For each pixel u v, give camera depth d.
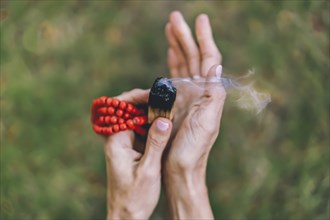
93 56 1.27
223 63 1.22
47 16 1.29
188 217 0.62
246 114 1.20
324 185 1.15
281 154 1.19
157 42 1.26
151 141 0.58
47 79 1.26
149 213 0.62
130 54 1.27
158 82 0.57
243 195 1.18
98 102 0.61
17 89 1.24
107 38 1.29
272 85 1.20
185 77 0.73
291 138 1.20
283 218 1.15
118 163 0.61
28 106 1.24
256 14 1.25
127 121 0.61
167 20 1.27
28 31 1.28
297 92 1.21
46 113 1.24
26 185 1.19
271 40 1.23
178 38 0.74
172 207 0.63
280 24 1.24
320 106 1.20
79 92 1.26
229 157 1.20
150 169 0.60
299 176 1.17
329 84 1.21
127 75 1.25
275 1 1.25
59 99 1.25
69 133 1.24
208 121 0.60
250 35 1.24
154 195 0.61
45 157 1.21
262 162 1.19
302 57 1.22
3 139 1.21
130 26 1.29
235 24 1.25
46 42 1.28
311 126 1.19
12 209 1.17
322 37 1.22
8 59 1.26
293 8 1.24
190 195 0.61
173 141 0.61
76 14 1.30
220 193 1.18
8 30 1.28
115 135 0.61
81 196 1.20
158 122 0.57
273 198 1.17
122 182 0.60
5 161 1.19
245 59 1.22
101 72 1.27
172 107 0.58
